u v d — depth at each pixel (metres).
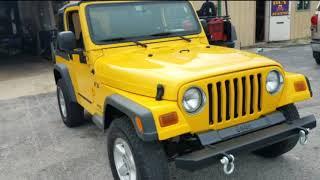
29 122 6.95
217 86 3.44
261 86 3.68
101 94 4.41
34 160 5.16
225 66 3.55
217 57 3.94
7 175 4.75
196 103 3.36
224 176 4.29
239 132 3.56
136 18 4.86
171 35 4.93
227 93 3.50
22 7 18.89
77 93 5.62
